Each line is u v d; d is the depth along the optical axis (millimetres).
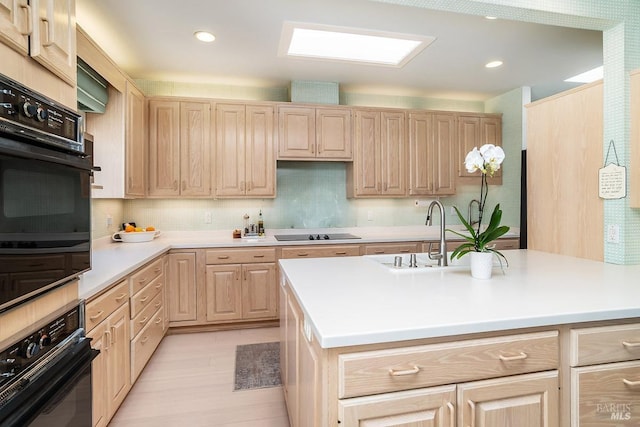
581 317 1086
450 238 3775
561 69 3379
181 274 3166
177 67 3254
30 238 979
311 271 1741
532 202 2412
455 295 1276
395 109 3826
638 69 1794
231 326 3344
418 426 988
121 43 2762
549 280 1507
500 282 1479
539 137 2352
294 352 1549
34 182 996
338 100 3770
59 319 1142
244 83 3717
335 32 2609
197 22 2445
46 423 1020
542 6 1803
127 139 2834
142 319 2320
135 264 2105
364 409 946
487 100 4422
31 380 986
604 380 1126
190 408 2021
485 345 1035
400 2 1773
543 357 1084
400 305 1159
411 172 3873
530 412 1073
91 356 1292
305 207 3969
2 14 852
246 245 3281
